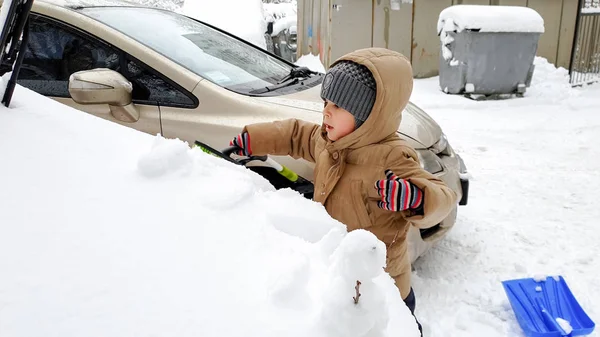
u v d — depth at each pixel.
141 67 2.83
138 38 3.02
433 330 2.57
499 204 4.22
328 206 1.97
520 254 3.37
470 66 7.50
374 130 1.86
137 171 1.40
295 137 2.23
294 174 2.39
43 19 2.96
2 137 1.38
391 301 1.22
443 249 3.42
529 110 7.20
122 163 1.44
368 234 1.00
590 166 5.10
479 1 8.88
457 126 6.52
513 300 2.67
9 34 1.47
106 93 2.62
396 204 1.68
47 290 0.95
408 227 1.94
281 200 1.55
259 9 10.14
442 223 2.91
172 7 14.66
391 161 1.85
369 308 0.97
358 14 8.45
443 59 7.84
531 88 7.98
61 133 1.50
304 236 1.44
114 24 3.05
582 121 6.60
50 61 2.97
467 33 7.37
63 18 2.94
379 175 1.86
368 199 1.89
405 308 1.22
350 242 0.98
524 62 7.55
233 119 2.68
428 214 1.70
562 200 4.29
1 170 1.25
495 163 5.25
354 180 1.90
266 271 1.11
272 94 2.90
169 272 1.05
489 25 7.27
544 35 9.30
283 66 3.62
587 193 4.43
